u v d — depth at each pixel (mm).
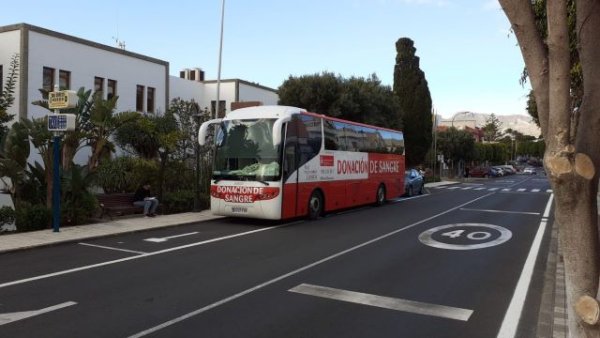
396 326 5840
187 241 11656
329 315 6203
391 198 22750
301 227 14305
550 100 2609
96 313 6180
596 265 2693
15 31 20688
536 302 6922
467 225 14938
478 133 112375
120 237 12109
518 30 2727
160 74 27984
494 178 65312
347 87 30906
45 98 15461
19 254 9859
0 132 14477
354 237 12469
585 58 2734
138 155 19656
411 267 9039
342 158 17922
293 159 14828
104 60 24359
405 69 42906
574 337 2748
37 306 6449
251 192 14289
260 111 14922
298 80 30734
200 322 5883
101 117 14031
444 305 6723
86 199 13570
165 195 16688
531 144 137125
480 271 8805
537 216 17516
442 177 61531
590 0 2705
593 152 2678
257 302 6719
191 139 18531
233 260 9500
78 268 8680
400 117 35500
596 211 2727
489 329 5812
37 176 13555
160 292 7168
